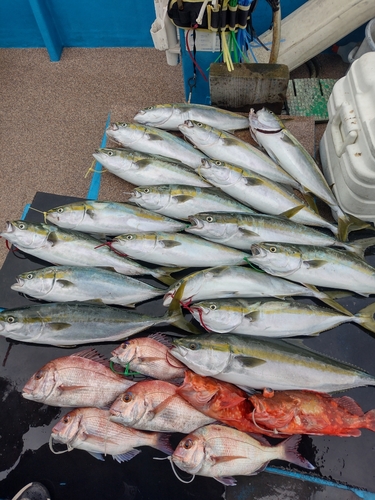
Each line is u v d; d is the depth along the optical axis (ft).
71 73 7.21
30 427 3.65
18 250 4.50
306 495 3.35
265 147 4.91
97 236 4.50
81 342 3.81
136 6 6.84
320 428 3.36
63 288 3.99
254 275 4.02
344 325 4.02
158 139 4.94
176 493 3.41
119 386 3.58
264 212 4.66
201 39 5.20
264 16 6.61
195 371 3.47
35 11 6.66
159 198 4.42
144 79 7.07
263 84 5.07
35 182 5.89
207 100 6.21
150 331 4.01
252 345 3.49
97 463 3.52
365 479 3.39
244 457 3.24
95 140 6.33
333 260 3.99
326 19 5.88
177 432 3.53
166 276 4.23
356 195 4.19
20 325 3.65
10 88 7.01
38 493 3.32
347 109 4.20
